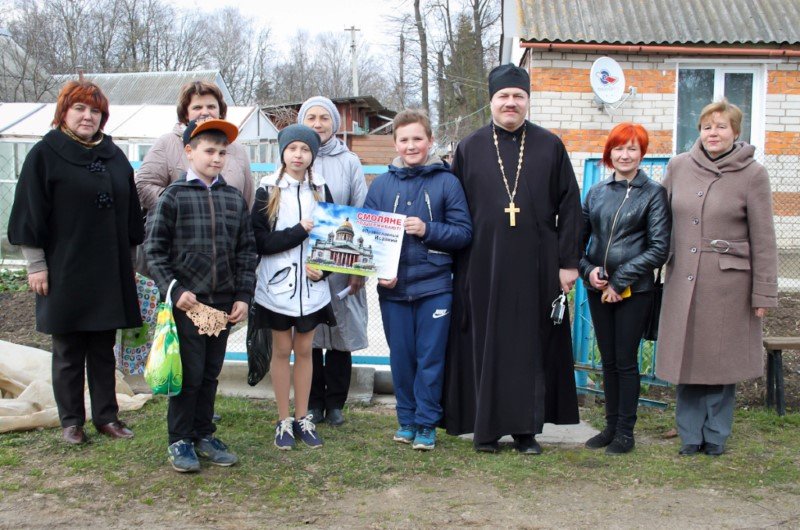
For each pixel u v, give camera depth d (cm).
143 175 470
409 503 373
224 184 407
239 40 5634
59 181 415
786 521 355
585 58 1120
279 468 409
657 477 410
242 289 404
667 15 1134
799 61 1112
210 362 407
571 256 443
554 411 456
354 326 495
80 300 420
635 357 454
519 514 362
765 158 1123
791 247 1027
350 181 496
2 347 532
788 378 592
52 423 469
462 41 3906
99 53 3912
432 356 446
